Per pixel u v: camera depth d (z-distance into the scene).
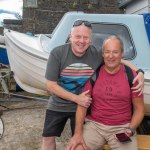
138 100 2.67
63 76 2.85
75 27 2.72
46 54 4.12
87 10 8.57
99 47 3.94
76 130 2.77
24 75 4.64
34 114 5.14
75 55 2.80
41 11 8.49
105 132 2.74
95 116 2.77
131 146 2.70
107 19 3.97
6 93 5.22
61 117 2.99
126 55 3.89
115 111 2.69
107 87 2.66
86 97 2.70
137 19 3.92
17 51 4.48
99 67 2.75
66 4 8.54
